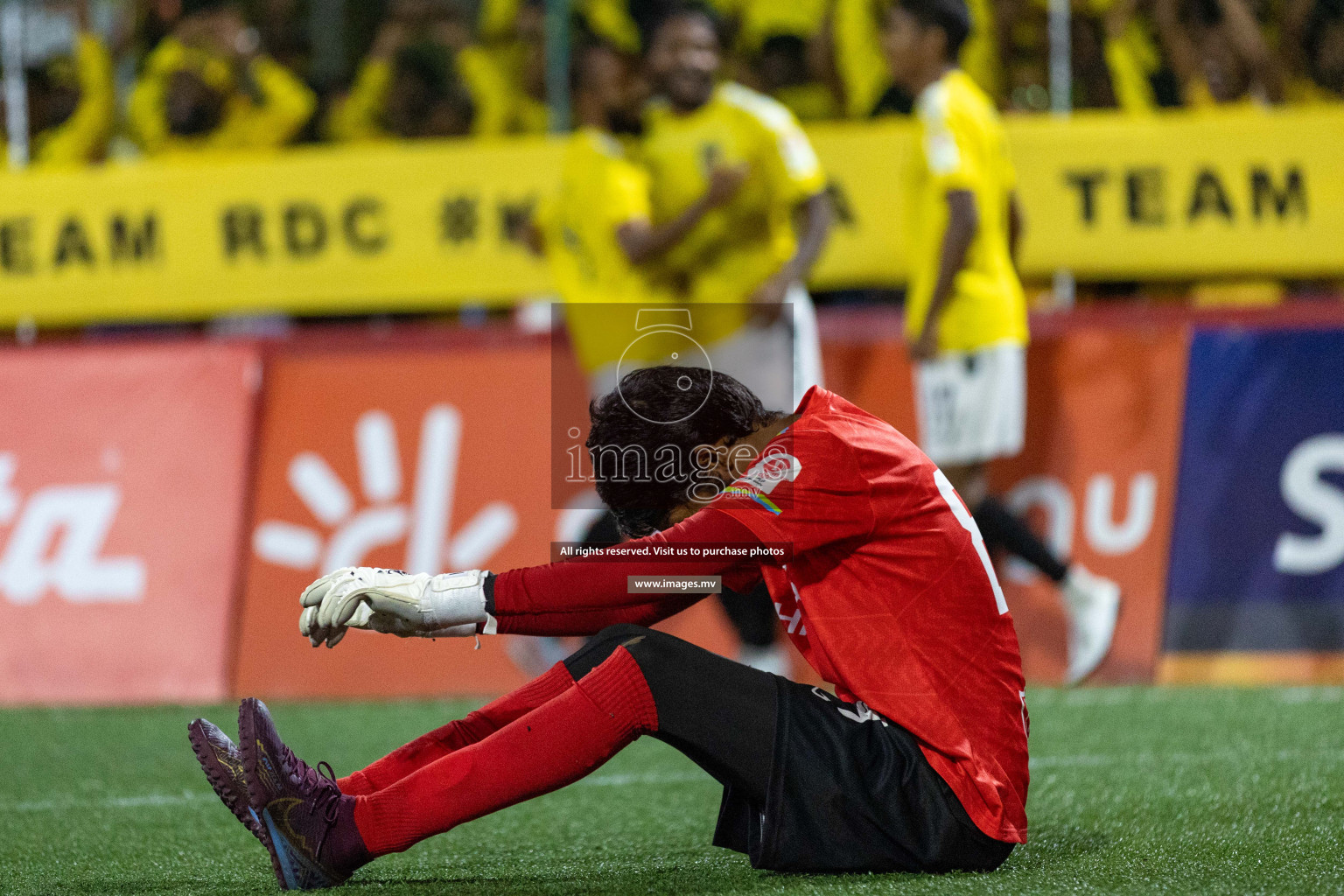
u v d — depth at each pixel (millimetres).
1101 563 17922
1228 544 17688
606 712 7109
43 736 15031
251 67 22000
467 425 18422
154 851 9266
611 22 21406
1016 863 7902
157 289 20703
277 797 7258
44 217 20875
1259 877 7496
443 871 8328
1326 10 20312
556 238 18609
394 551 18156
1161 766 11609
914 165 17188
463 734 7762
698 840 9297
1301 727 13484
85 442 18875
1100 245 19484
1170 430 18094
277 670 17922
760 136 17703
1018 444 17219
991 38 20594
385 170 20328
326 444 18609
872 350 18812
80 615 18344
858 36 20812
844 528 7223
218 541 18391
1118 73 20141
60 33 21953
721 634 17266
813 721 7262
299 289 20516
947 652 7328
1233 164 19375
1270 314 18156
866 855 7270
